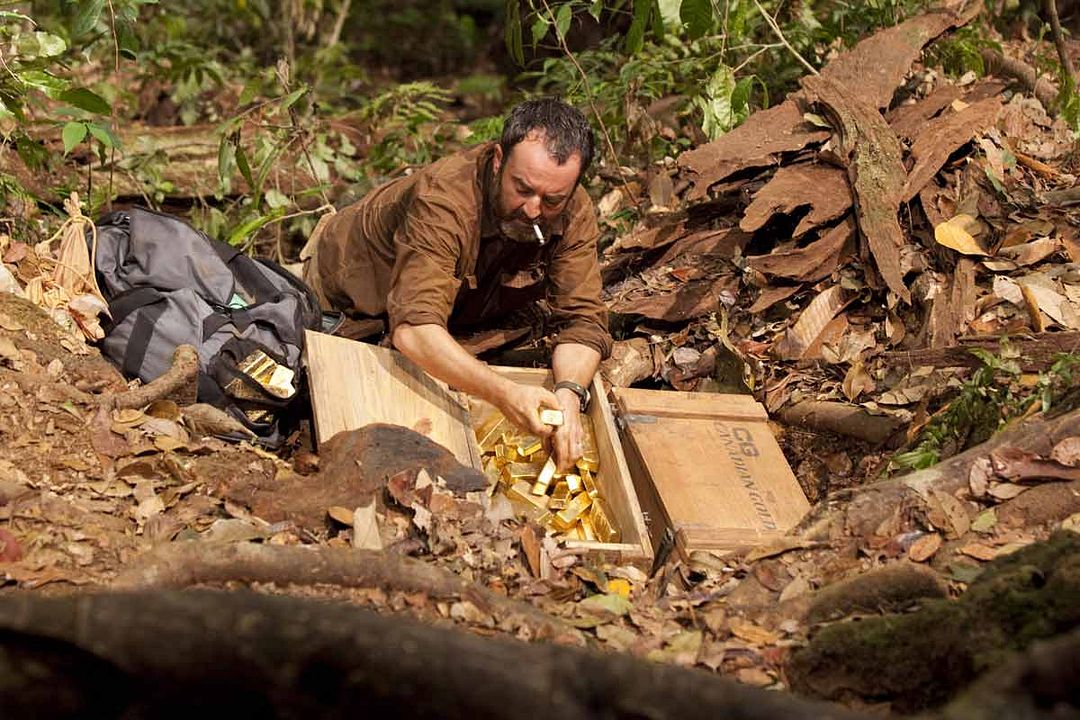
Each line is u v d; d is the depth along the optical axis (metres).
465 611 2.98
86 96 4.41
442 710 1.90
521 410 3.71
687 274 4.80
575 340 4.01
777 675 2.87
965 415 3.79
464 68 10.83
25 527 3.04
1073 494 3.27
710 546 3.52
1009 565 2.87
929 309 4.34
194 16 9.27
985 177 4.73
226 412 3.93
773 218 4.82
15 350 3.67
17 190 4.82
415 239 3.80
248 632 1.92
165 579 2.88
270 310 4.06
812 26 5.88
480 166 3.86
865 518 3.32
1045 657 1.83
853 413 4.11
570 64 6.38
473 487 3.54
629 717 1.89
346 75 8.46
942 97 5.11
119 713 2.00
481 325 4.44
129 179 6.17
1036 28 6.46
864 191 4.58
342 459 3.51
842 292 4.54
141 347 3.94
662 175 5.29
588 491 3.89
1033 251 4.45
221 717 1.98
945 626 2.71
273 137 6.43
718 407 4.11
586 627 3.04
